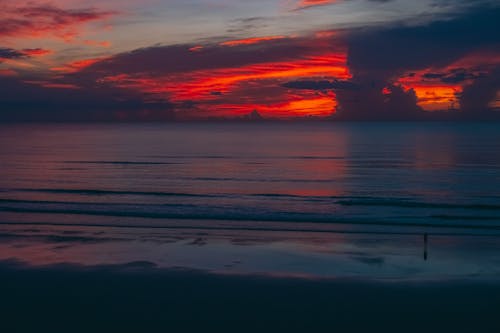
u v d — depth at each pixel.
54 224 15.73
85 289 9.02
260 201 22.48
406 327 7.33
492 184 28.73
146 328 7.27
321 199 23.17
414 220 17.55
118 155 49.94
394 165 39.31
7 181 29.81
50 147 63.28
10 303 8.32
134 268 10.46
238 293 8.80
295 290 8.96
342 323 7.47
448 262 11.22
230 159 45.59
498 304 8.22
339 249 12.52
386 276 10.03
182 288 9.09
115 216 17.52
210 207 20.41
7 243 12.92
